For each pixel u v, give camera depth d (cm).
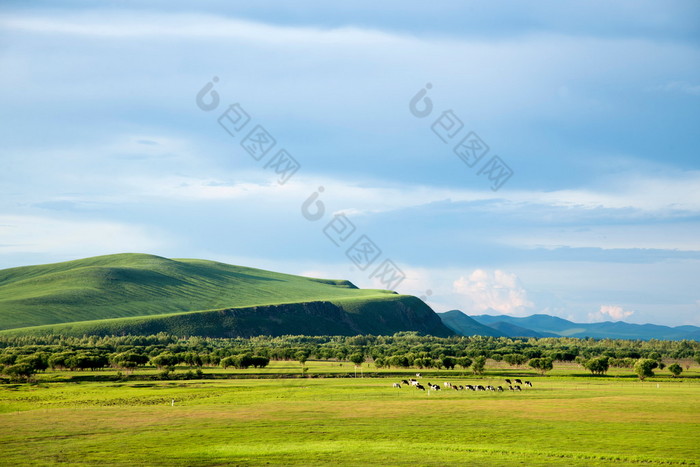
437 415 8244
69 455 5803
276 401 9881
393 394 10962
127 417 8100
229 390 11838
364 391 11538
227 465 5406
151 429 7181
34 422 7700
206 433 6912
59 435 6812
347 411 8662
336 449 6000
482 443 6328
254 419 7906
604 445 6197
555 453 5775
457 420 7806
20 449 6084
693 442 6334
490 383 13612
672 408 8875
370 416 8175
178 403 9688
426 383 13600
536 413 8406
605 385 13100
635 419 7838
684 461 5478
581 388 12288
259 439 6562
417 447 6094
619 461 5506
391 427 7300
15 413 8519
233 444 6300
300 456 5709
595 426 7319
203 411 8681
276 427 7300
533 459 5562
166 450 6009
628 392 11350
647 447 6091
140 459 5631
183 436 6738
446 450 5947
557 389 12050
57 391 11725
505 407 9062
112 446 6200
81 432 6988
